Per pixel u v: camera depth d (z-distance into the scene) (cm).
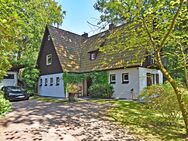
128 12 888
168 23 909
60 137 782
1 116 1031
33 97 2641
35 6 1845
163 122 1116
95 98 2298
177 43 1116
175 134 904
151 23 948
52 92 2828
